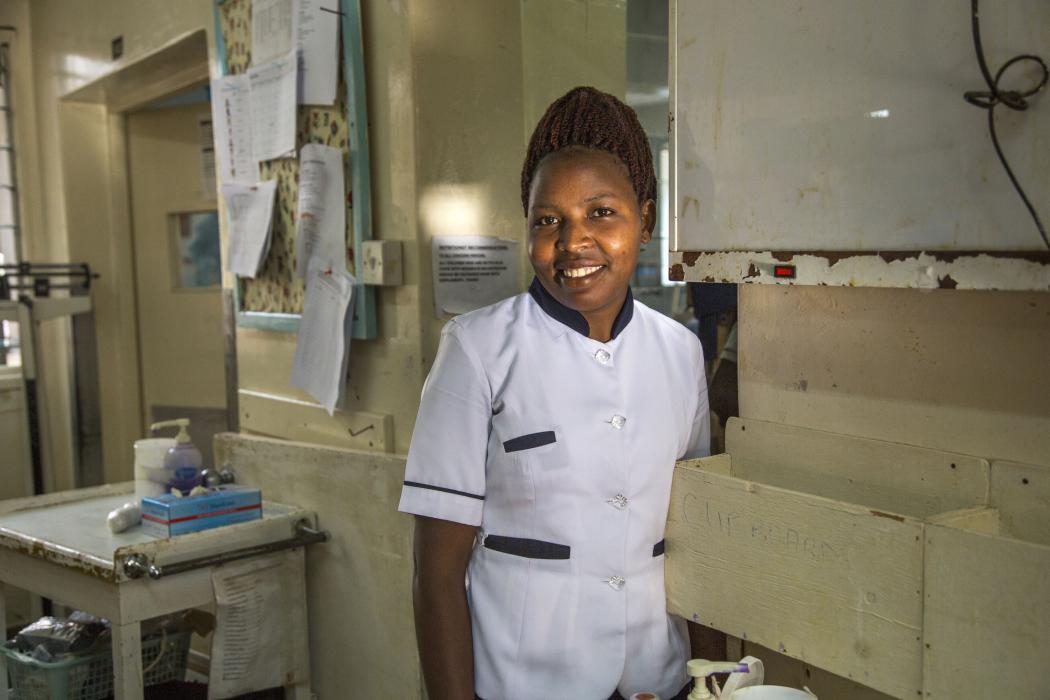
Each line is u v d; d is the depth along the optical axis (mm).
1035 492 1104
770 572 1207
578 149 1195
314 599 2467
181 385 3984
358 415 2346
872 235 1047
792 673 1427
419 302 2180
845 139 1066
